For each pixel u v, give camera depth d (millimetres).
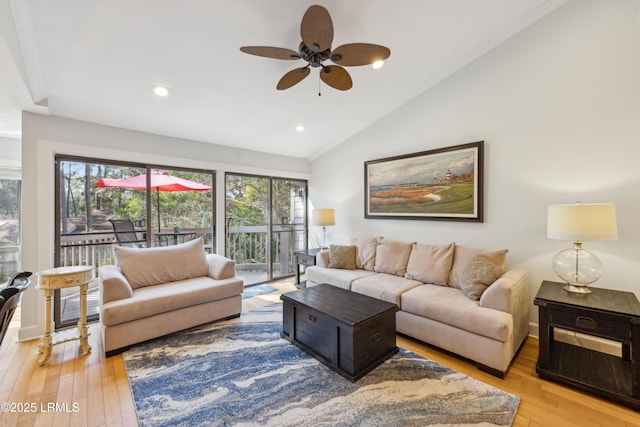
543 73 2588
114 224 3336
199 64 2494
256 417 1630
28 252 2676
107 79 2516
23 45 2041
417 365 2172
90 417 1637
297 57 2053
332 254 3785
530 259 2701
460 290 2686
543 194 2613
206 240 4098
